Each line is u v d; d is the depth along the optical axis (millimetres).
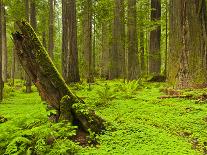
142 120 11422
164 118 11453
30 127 7883
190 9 15703
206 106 12672
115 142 9133
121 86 18641
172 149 8648
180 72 15844
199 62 15484
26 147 7320
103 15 28047
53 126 7918
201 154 8594
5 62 34438
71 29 24281
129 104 13812
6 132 7328
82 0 27250
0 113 13828
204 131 10250
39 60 10062
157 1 27688
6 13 35281
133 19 24906
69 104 9992
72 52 24250
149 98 14703
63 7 25062
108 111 12875
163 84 20812
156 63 28141
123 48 27141
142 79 26031
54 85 10156
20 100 19719
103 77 34094
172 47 16500
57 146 7574
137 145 8922
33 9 26609
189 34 15695
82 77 31703
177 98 14148
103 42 37500
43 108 8984
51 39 38000
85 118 9898
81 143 9227
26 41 9969
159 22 25875
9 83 33188
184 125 10688
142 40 31938
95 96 16500
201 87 15188
